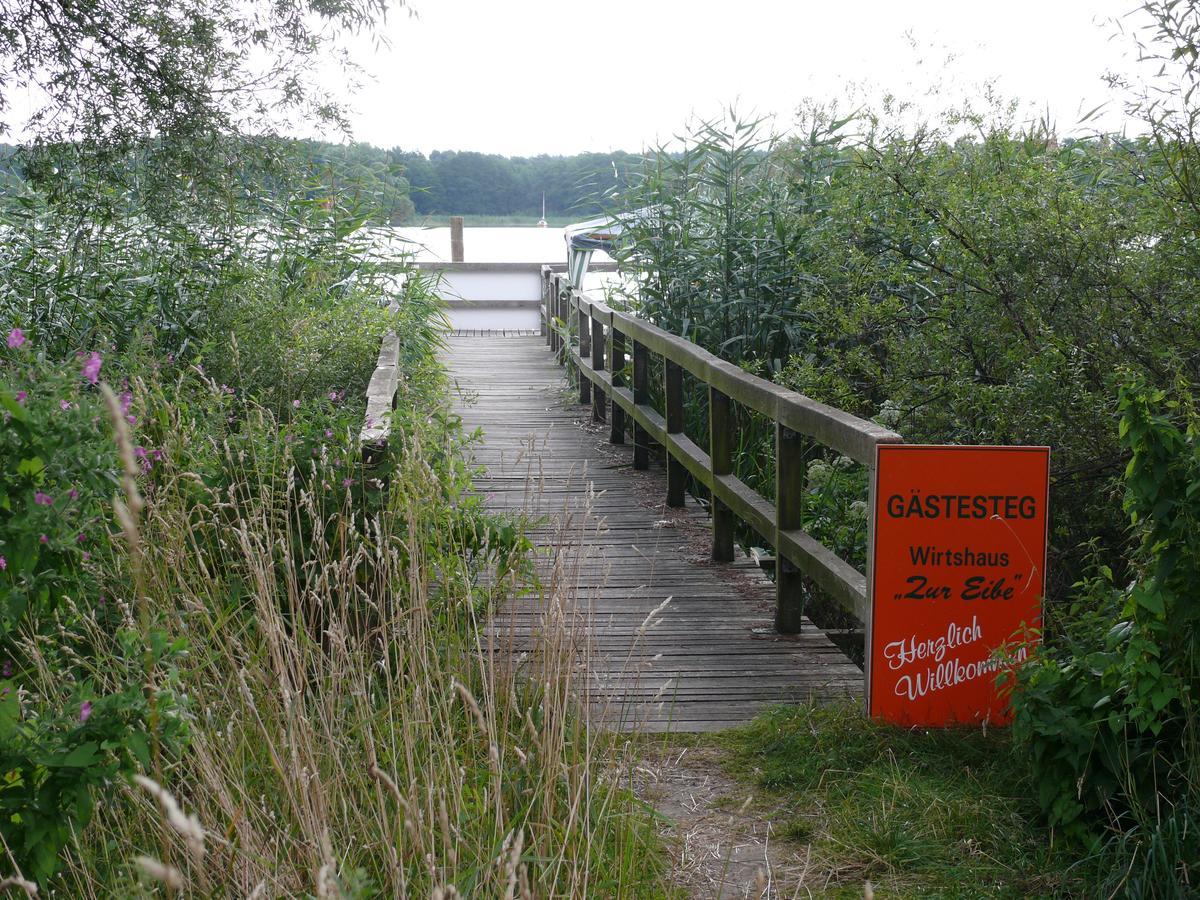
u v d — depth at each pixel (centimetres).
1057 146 669
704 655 505
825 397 659
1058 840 332
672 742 412
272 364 757
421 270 1175
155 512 346
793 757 393
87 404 270
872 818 346
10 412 249
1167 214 489
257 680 316
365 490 429
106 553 354
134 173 774
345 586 358
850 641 591
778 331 893
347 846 279
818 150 888
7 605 257
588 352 1205
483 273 1944
